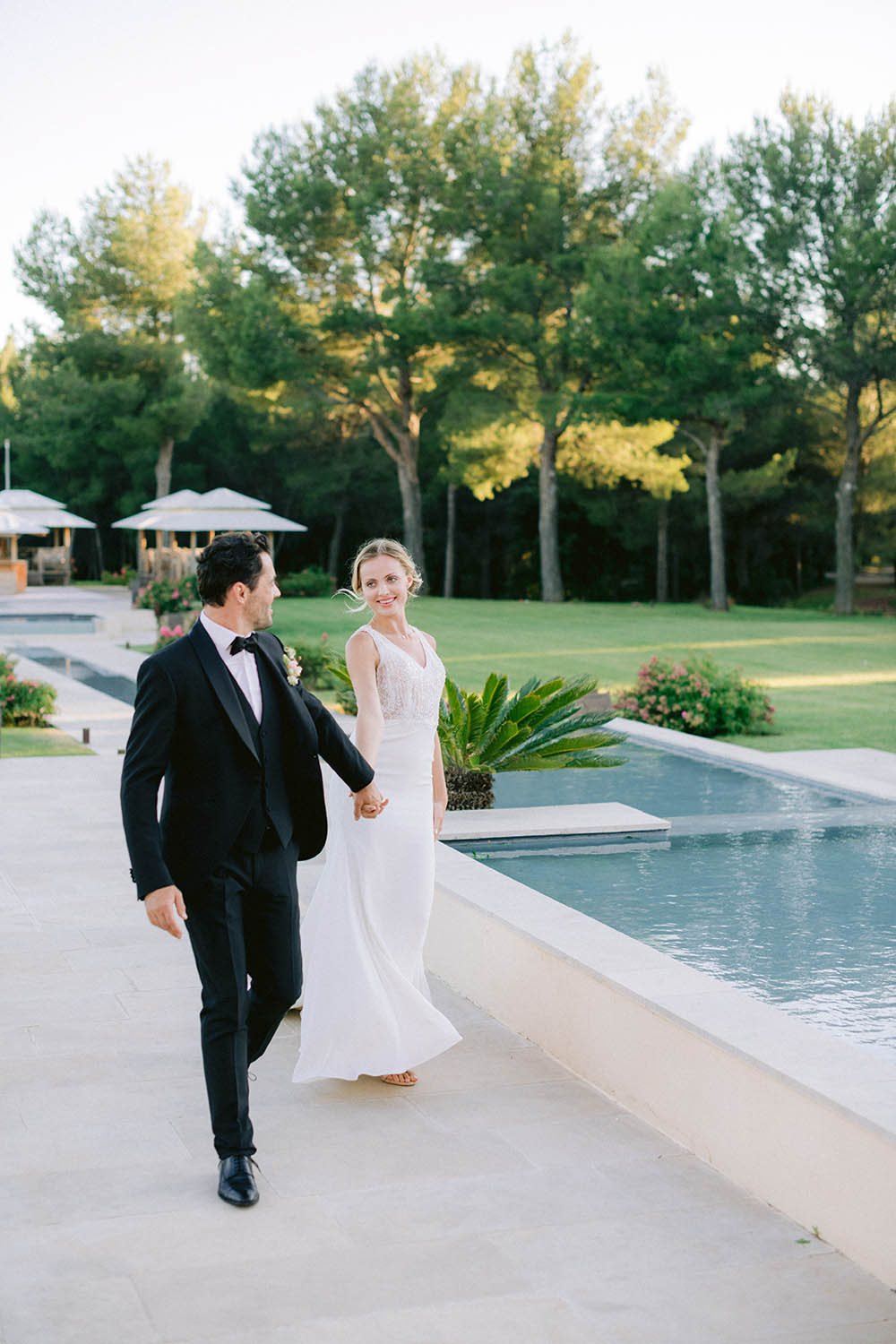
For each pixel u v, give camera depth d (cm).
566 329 3369
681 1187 340
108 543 5369
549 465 3650
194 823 335
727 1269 298
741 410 3291
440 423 3616
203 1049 340
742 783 853
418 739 411
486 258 3591
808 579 4862
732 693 1277
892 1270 290
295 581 3803
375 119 3550
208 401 4422
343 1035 397
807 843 643
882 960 442
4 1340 264
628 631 2675
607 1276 294
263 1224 318
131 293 4494
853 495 3294
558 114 3456
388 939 408
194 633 346
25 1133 371
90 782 953
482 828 638
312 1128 378
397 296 3519
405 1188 339
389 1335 269
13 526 3531
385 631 414
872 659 2106
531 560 4928
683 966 411
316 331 3650
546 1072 423
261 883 346
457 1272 296
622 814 682
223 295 3616
